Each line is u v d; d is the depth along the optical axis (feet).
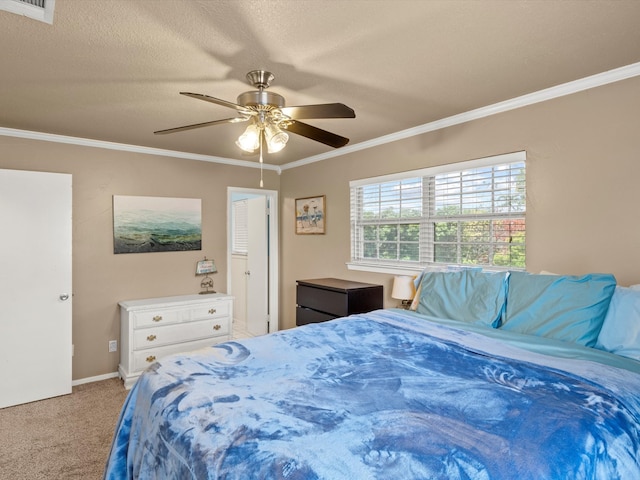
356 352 6.06
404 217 11.10
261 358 5.81
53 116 9.36
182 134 11.07
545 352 5.70
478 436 3.44
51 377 10.60
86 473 7.06
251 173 15.48
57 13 5.10
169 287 13.47
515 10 5.15
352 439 3.45
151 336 11.80
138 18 5.24
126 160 12.52
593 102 7.29
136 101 8.35
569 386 4.41
